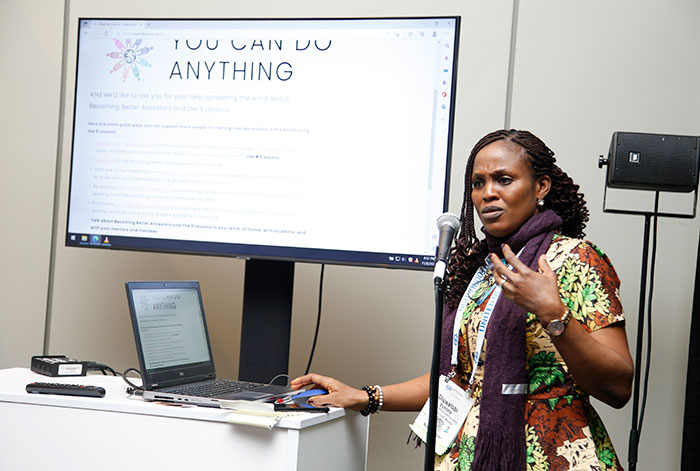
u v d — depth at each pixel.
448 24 2.50
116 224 2.72
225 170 2.65
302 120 2.60
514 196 1.91
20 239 3.45
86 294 3.40
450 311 2.10
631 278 2.96
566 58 3.02
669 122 2.95
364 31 2.56
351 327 3.19
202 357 2.34
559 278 1.80
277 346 2.62
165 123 2.69
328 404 2.08
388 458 3.11
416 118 2.52
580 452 1.75
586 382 1.70
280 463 1.84
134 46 2.72
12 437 1.99
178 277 3.33
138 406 1.92
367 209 2.55
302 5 3.25
